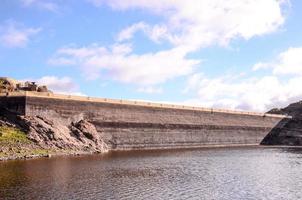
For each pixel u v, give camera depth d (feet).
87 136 377.09
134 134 442.09
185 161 310.24
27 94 354.33
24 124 335.06
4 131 318.86
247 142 611.06
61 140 339.36
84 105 398.83
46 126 341.00
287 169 266.57
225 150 453.17
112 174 226.99
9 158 276.21
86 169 241.14
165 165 278.46
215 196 173.27
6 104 354.54
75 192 174.40
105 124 412.98
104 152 375.04
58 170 231.50
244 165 288.30
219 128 565.12
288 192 183.62
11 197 162.20
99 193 174.09
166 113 488.85
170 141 486.38
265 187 195.62
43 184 188.85
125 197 168.35
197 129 528.63
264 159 338.54
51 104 369.50
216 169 262.06
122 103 437.17
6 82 420.36
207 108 552.00
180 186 195.00
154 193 177.47
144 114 459.73
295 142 631.15
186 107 520.01
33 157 290.56
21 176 207.41
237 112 603.26
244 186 197.57
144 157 334.03
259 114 642.22
